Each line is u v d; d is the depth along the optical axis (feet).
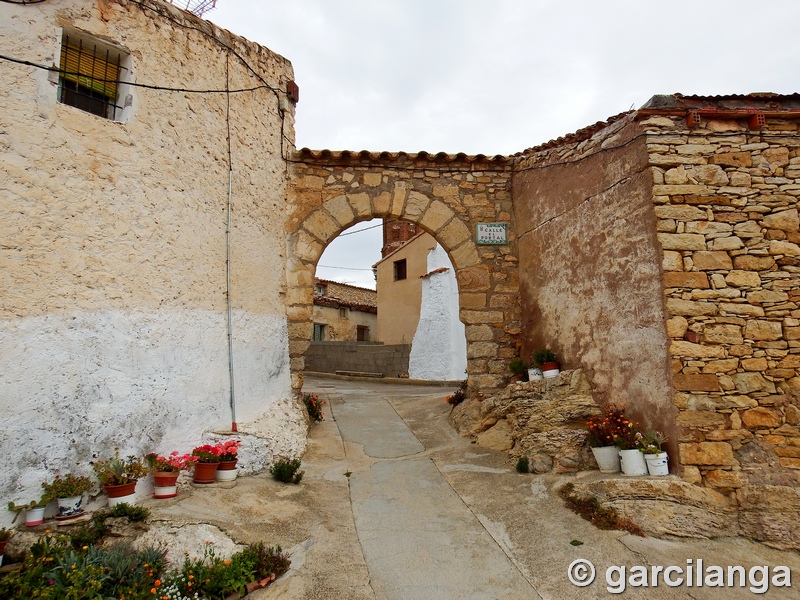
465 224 25.61
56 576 9.71
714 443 15.24
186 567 10.75
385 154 25.13
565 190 21.45
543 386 20.31
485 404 23.18
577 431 18.30
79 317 13.38
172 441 15.48
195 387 16.58
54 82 13.55
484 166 26.12
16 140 12.63
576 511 15.19
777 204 16.57
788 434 15.39
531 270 24.07
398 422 26.40
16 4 13.06
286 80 24.11
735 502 14.94
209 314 17.53
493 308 25.11
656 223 16.29
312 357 59.47
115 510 12.51
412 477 18.56
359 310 75.20
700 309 15.80
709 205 16.47
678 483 14.90
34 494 12.12
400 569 12.50
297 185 24.66
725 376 15.56
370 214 25.04
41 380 12.50
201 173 17.69
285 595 10.98
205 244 17.63
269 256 22.07
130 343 14.52
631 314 17.40
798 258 16.26
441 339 48.78
